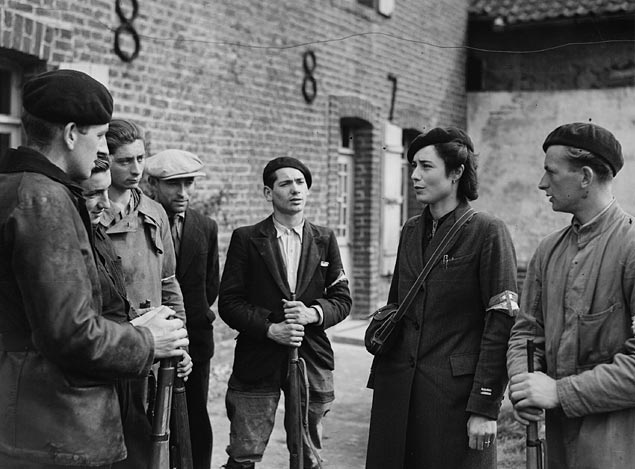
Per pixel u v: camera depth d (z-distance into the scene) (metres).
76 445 2.39
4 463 2.41
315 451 4.16
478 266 3.24
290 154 8.87
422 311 3.30
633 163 12.12
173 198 4.21
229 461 4.17
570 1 12.15
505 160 13.10
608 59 12.29
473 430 3.12
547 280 2.81
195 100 7.28
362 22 10.28
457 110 13.09
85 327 2.31
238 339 4.22
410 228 3.50
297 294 4.17
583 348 2.62
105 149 2.65
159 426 2.78
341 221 10.58
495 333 3.14
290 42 8.76
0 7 5.16
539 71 12.80
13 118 5.58
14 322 2.40
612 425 2.54
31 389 2.39
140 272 3.52
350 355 8.78
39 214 2.33
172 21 6.94
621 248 2.59
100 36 6.12
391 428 3.32
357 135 10.75
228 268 4.23
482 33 13.26
